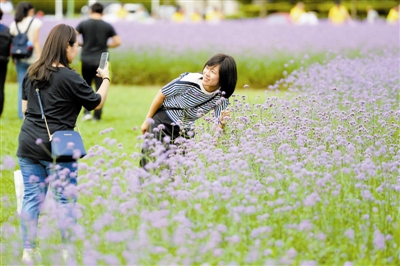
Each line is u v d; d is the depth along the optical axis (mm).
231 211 7750
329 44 28016
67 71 8781
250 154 9008
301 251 7703
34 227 8188
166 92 9875
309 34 31297
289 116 10805
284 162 9086
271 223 7949
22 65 19234
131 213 7645
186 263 6812
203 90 9898
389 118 11820
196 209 7836
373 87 14781
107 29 19781
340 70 16953
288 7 72875
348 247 7852
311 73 16938
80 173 12328
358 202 8273
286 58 27906
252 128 10312
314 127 10812
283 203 8172
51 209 8336
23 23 19047
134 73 29938
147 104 23625
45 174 8953
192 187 9000
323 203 8055
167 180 8742
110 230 7406
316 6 71812
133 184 7949
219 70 9742
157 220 7348
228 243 7477
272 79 28109
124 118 20438
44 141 8680
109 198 7906
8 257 7750
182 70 29672
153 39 30859
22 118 19797
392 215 8492
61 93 8734
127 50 30156
